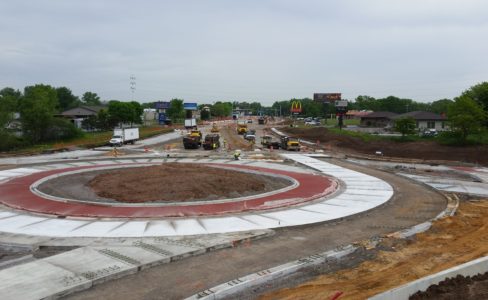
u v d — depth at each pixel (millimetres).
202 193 22828
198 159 41688
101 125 96062
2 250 14562
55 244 14797
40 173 30797
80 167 34188
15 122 71312
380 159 46062
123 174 27609
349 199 23219
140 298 10367
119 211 19641
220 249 14438
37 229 16766
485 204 22922
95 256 13148
